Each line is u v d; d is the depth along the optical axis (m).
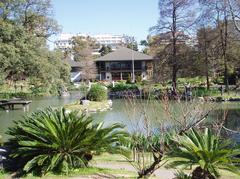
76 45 103.00
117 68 79.94
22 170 8.62
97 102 38.25
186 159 7.12
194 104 10.74
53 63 39.38
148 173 8.18
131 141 9.86
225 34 45.38
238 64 47.94
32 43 36.38
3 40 33.47
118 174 8.63
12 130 9.84
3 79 34.19
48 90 37.59
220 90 41.97
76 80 83.50
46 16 42.66
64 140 8.80
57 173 8.52
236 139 12.78
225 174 8.84
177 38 47.81
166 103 9.91
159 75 46.94
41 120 9.31
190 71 47.25
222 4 42.47
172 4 47.44
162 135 8.57
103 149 9.24
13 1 35.81
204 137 7.64
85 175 8.48
